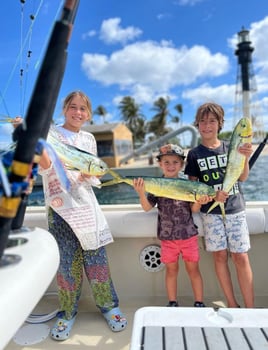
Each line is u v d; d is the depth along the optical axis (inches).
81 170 76.3
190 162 90.7
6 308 31.9
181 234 86.7
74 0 34.4
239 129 80.7
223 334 46.1
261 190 477.4
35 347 74.5
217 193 82.7
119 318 82.0
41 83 33.3
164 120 1884.8
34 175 40.7
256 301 92.0
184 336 45.6
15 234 45.0
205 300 94.6
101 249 84.1
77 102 83.0
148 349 42.8
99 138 1139.3
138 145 1919.3
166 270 89.7
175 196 83.1
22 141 33.5
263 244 95.4
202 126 89.3
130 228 92.8
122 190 574.6
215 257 87.5
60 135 80.7
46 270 39.8
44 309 91.0
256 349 42.8
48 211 80.6
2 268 36.4
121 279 98.4
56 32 33.4
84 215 79.0
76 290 82.7
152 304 93.2
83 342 76.2
